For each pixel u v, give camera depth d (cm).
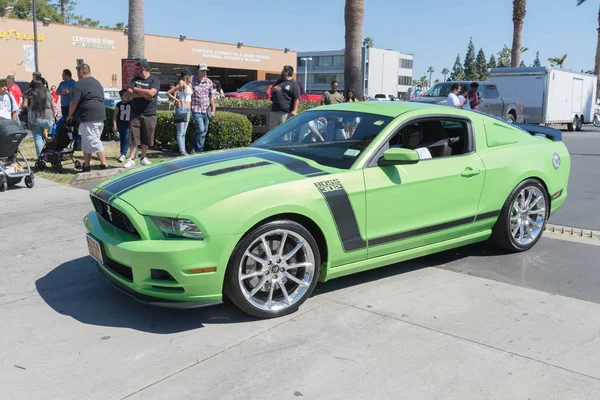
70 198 775
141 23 1451
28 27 3531
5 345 352
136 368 324
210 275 359
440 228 472
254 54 5041
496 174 507
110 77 4012
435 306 414
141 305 416
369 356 337
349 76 1544
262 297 391
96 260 411
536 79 2102
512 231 538
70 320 390
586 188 891
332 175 412
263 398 294
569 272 492
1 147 795
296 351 344
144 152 973
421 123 485
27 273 484
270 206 373
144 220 368
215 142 1152
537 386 305
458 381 310
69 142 961
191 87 1088
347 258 421
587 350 347
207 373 318
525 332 371
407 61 10625
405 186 442
